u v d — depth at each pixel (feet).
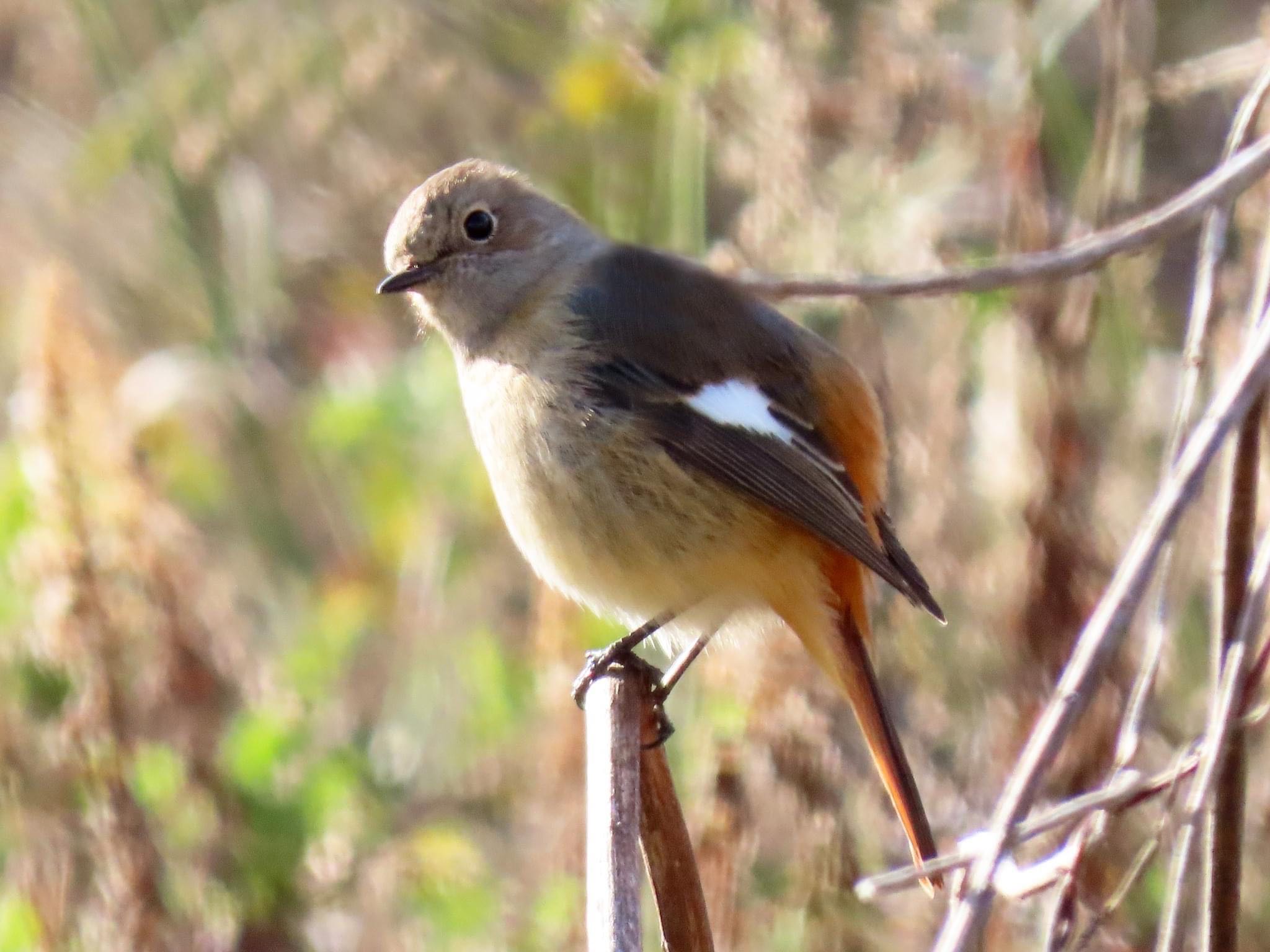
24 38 48.21
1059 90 35.42
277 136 44.78
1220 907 22.09
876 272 36.32
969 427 35.55
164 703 36.70
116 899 35.37
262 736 36.40
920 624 35.63
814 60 38.22
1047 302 34.19
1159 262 36.42
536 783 37.19
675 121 38.09
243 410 43.42
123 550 36.50
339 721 39.24
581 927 34.83
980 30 39.99
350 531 42.93
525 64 42.96
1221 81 34.91
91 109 47.65
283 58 42.57
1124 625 16.21
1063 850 19.40
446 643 39.70
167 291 44.62
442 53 42.68
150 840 35.78
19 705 35.96
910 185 37.11
